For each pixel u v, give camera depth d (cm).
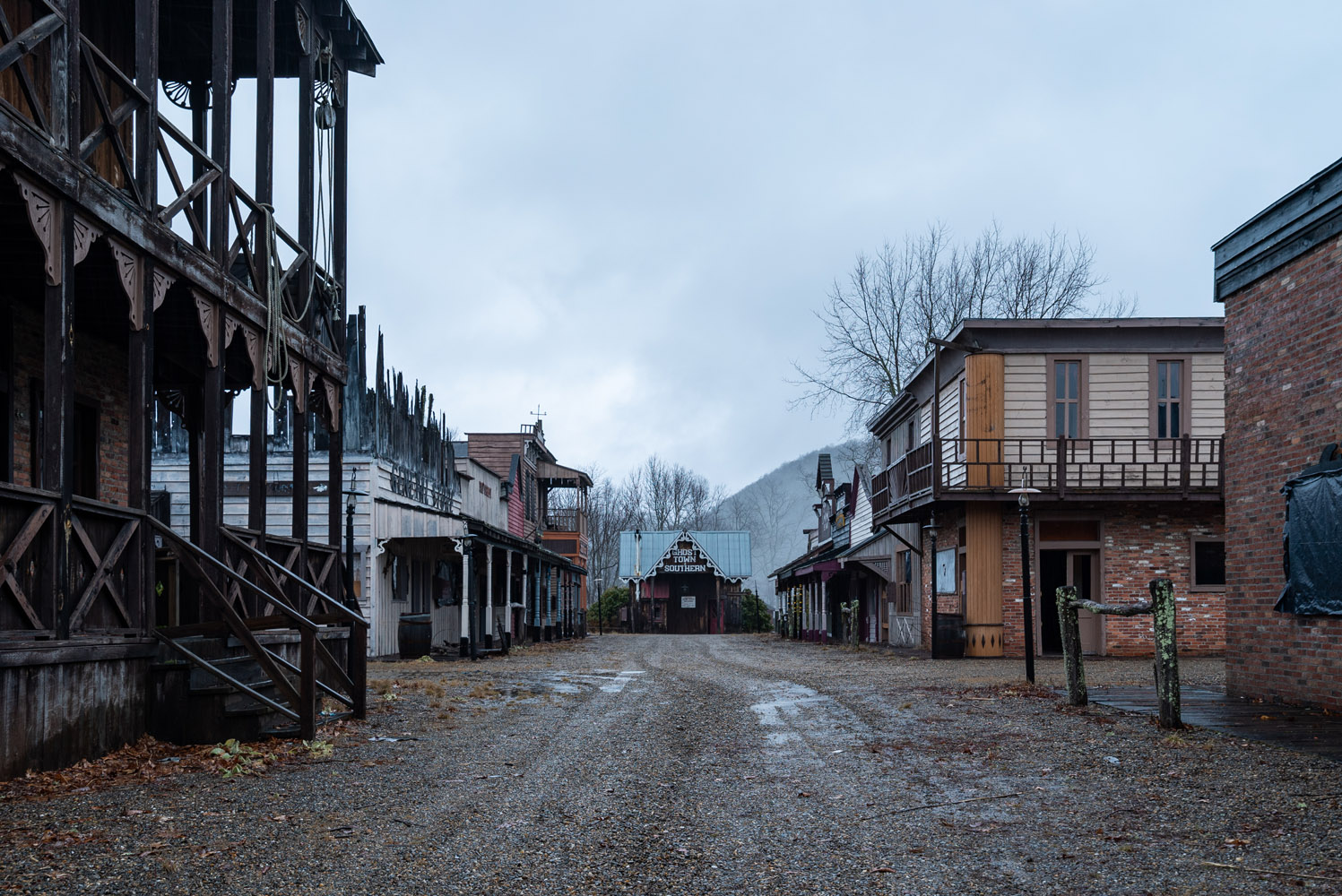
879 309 4159
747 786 728
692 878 497
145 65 933
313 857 519
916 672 1789
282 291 1259
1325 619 1099
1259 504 1235
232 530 1088
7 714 703
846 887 484
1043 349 2283
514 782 734
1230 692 1288
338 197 1494
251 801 656
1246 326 1266
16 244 895
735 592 6406
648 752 882
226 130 1095
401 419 2695
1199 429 2266
